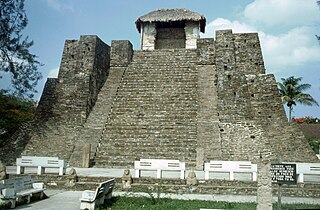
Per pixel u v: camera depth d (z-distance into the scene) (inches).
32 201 317.4
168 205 295.7
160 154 590.6
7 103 716.0
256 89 722.2
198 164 529.3
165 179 398.6
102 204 300.0
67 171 489.7
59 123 681.6
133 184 393.4
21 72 627.2
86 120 692.7
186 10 1156.5
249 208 282.8
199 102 703.7
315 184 382.6
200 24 1130.7
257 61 775.7
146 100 729.6
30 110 762.8
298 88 1476.4
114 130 659.4
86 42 784.3
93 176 419.2
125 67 853.2
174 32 1181.1
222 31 783.1
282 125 666.8
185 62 842.8
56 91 740.7
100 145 625.0
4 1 609.0
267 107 699.4
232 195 372.8
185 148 596.7
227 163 405.1
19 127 672.4
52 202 316.2
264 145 598.5
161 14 1145.4
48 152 617.9
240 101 689.0
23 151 620.7
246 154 586.6
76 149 617.0
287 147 636.7
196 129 639.1
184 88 751.1
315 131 1396.4
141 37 1133.1
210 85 747.4
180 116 674.2
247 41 797.2
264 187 237.9
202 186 384.5
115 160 586.6
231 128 640.4
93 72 757.3
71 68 772.0
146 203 310.0
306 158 609.0
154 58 877.8
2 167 415.2
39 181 410.9
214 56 816.3
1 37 609.9
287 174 266.5
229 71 738.8
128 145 619.2
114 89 778.8
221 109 678.5
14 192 285.1
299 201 336.8
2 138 709.9
